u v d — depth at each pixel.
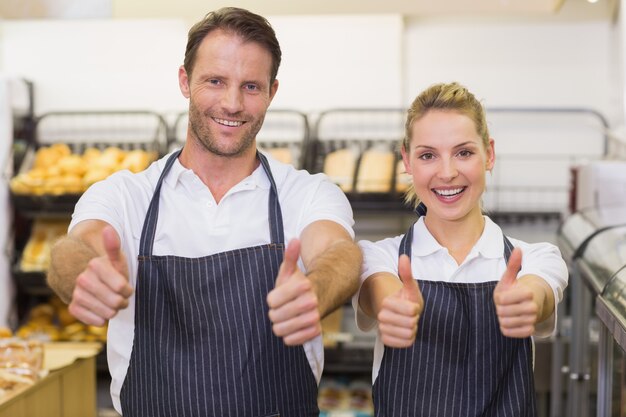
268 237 1.66
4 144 3.70
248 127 1.59
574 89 4.02
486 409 1.54
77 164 3.72
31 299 3.96
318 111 4.09
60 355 2.62
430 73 4.09
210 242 1.65
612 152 3.78
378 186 3.68
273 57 1.60
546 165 4.05
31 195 3.63
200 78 1.57
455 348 1.56
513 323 1.26
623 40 3.59
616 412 1.97
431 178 1.54
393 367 1.58
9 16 1.94
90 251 1.44
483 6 1.99
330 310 1.38
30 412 2.27
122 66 4.17
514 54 4.03
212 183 1.68
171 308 1.62
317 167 3.88
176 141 3.99
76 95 4.19
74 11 1.93
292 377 1.63
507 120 4.06
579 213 2.89
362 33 4.04
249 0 1.92
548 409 3.20
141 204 1.67
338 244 1.50
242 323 1.60
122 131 4.20
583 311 2.61
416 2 1.96
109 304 1.22
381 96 4.05
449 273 1.58
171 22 4.11
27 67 4.19
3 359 2.33
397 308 1.28
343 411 3.43
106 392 3.81
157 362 1.60
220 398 1.58
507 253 1.59
